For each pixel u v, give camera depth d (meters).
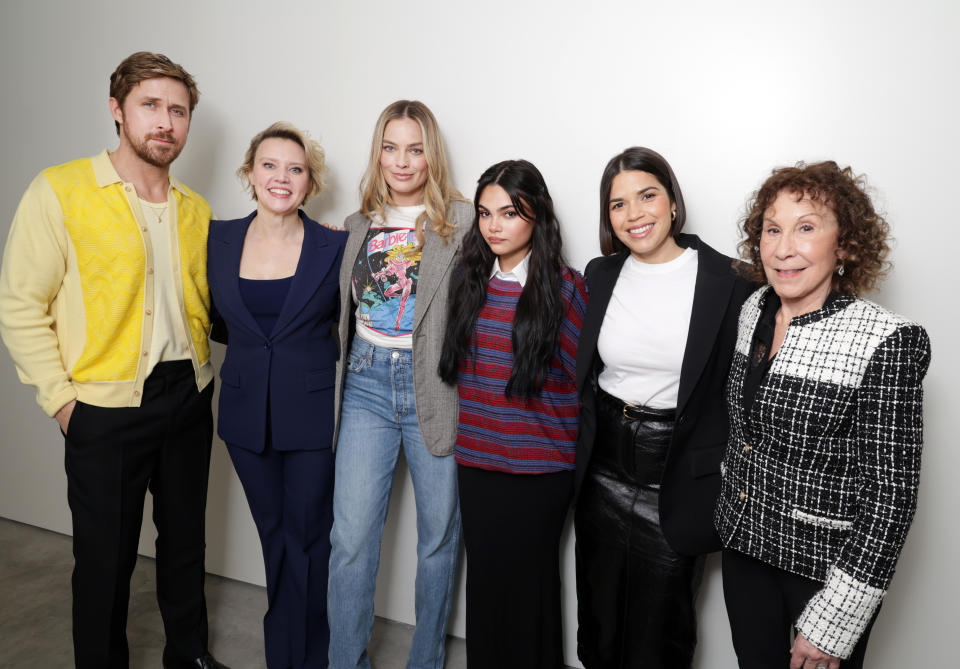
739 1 1.74
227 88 2.35
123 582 1.88
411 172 1.81
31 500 2.95
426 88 2.09
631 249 1.61
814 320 1.21
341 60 2.19
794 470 1.21
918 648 1.80
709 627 1.95
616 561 1.70
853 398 1.14
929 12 1.58
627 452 1.64
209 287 1.95
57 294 1.79
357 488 1.86
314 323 1.90
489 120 2.03
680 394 1.51
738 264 1.54
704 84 1.80
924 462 1.73
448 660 2.15
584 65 1.91
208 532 2.62
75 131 2.58
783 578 1.29
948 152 1.61
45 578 2.56
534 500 1.70
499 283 1.70
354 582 1.89
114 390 1.77
